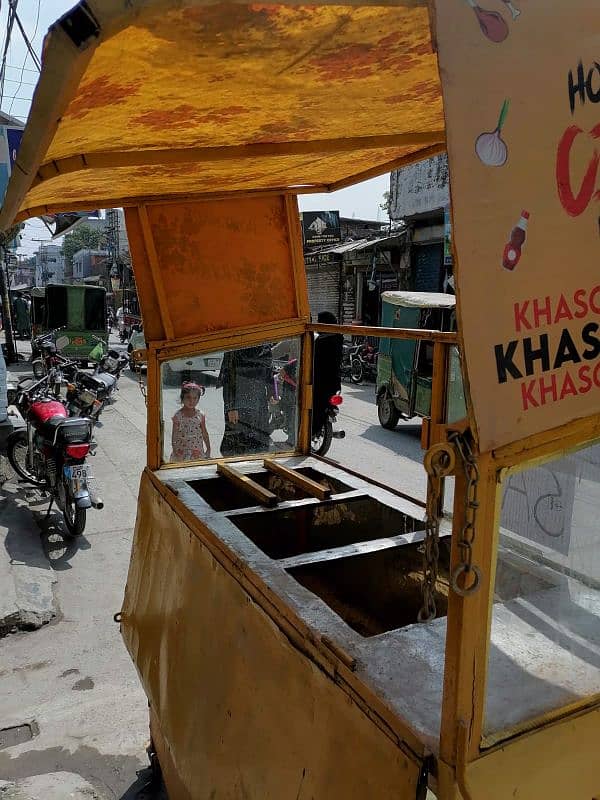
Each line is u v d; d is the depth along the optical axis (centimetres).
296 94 142
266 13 95
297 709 150
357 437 852
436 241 1362
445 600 215
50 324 1525
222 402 307
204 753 187
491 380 91
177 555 239
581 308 99
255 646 173
